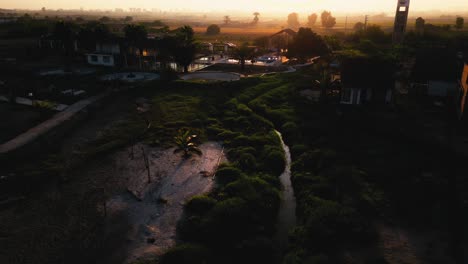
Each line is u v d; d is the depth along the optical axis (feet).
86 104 153.17
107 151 112.27
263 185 92.99
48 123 130.00
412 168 98.53
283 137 131.13
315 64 232.12
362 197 84.99
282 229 78.74
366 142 118.62
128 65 241.55
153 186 93.20
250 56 251.19
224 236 73.31
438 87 165.89
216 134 129.90
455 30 490.49
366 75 156.97
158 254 68.69
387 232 73.10
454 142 113.60
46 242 71.51
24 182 92.02
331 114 147.23
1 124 127.34
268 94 174.81
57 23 246.06
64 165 102.58
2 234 73.10
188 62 224.94
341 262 64.80
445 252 66.69
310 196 86.69
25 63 239.91
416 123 132.67
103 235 74.13
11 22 474.90
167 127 132.87
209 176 98.84
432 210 79.46
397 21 283.38
